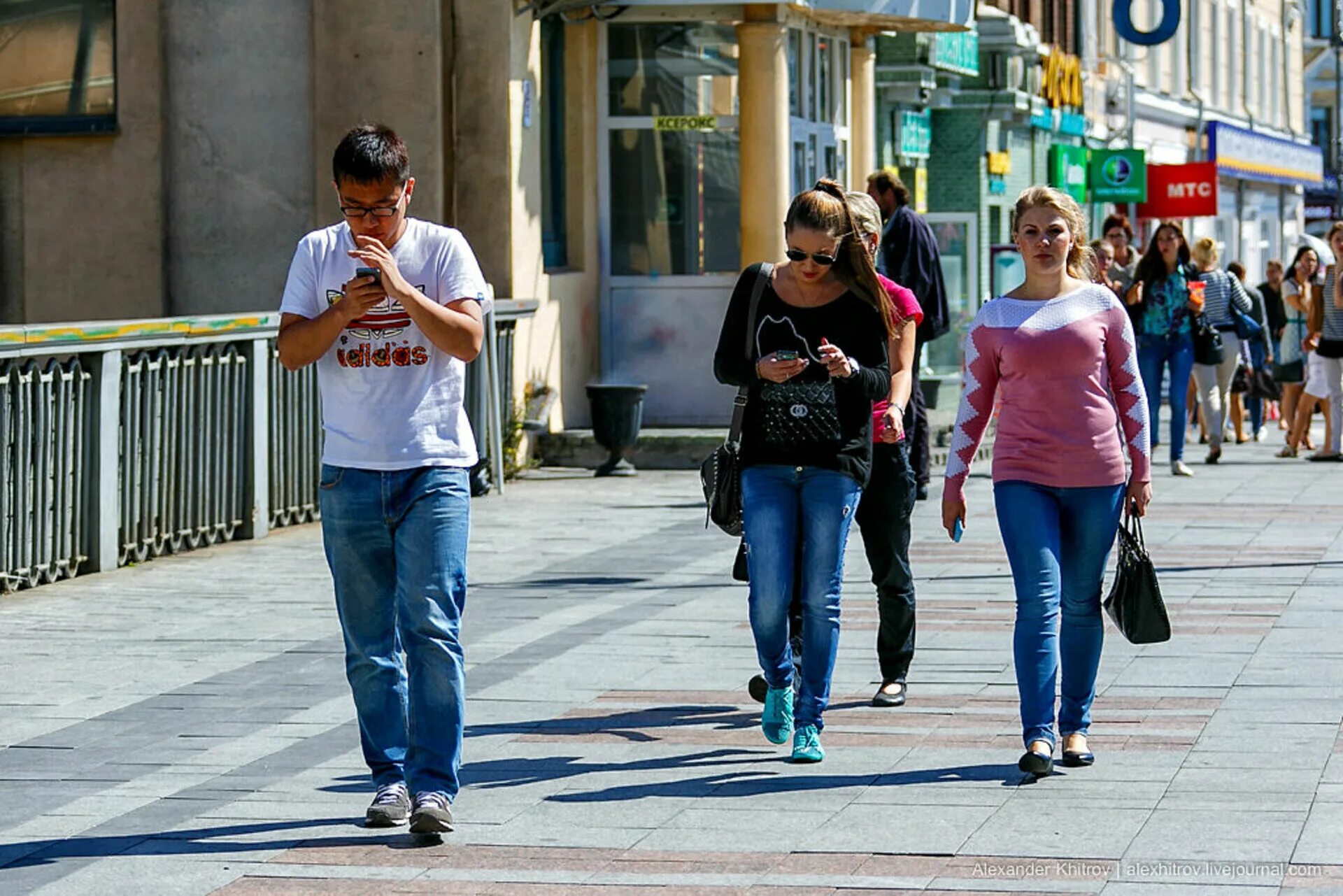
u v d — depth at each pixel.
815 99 74.38
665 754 26.67
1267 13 198.62
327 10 63.00
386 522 23.03
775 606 25.98
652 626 36.09
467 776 25.66
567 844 22.45
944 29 78.19
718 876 21.09
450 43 62.88
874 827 22.81
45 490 41.44
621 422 62.31
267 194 64.06
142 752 27.17
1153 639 25.66
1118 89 135.38
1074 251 26.39
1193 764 25.38
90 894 20.94
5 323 65.31
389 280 22.23
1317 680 30.16
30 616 37.94
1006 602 38.03
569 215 69.00
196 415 46.72
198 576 42.91
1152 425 62.59
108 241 64.75
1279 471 64.38
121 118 64.44
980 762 25.84
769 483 26.14
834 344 26.03
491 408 57.59
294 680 31.88
